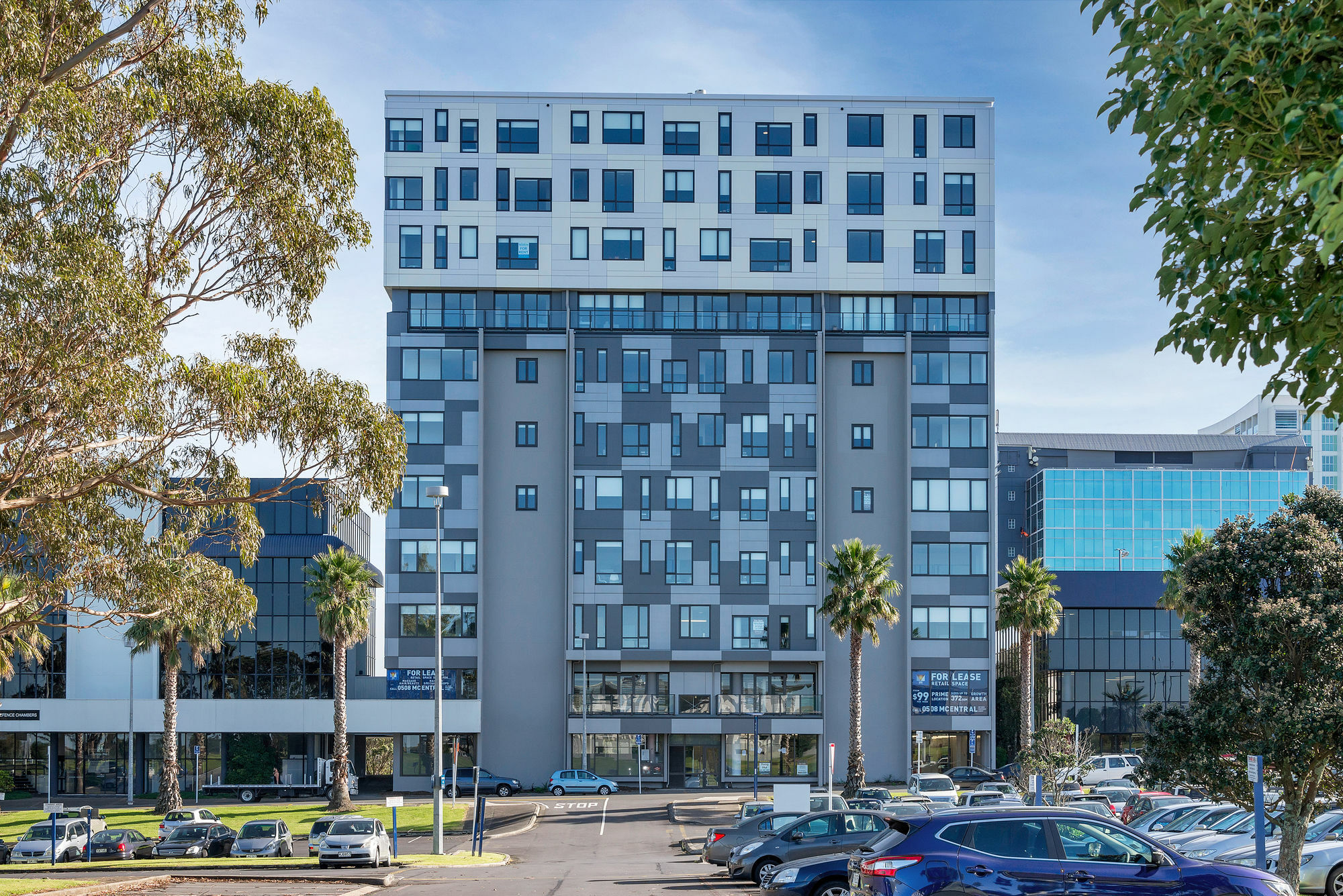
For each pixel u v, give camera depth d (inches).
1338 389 364.2
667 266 2741.1
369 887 979.3
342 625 2292.1
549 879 1070.4
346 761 2317.9
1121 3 393.4
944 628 2674.7
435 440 2699.3
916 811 584.1
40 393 806.5
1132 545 4613.7
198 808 1878.7
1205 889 517.0
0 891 834.2
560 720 2669.8
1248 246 354.9
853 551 2169.0
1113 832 531.5
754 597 2677.2
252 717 2655.0
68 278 772.6
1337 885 821.2
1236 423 7293.3
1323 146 326.6
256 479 2817.4
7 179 813.2
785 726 2637.8
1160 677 3238.2
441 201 2741.1
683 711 2657.5
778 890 674.8
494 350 2751.0
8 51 776.9
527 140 2765.7
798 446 2719.0
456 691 2645.2
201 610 1045.2
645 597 2669.8
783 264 2751.0
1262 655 786.8
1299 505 847.7
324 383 977.5
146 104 911.0
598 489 2699.3
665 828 1935.3
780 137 2785.4
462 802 2351.1
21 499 885.8
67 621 2763.3
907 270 2755.9
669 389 2723.9
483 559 2701.8
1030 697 2336.4
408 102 2758.4
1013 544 4975.4
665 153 2770.7
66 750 2743.6
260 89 930.7
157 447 922.7
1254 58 320.5
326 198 994.1
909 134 2787.9
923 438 2731.3
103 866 1272.1
